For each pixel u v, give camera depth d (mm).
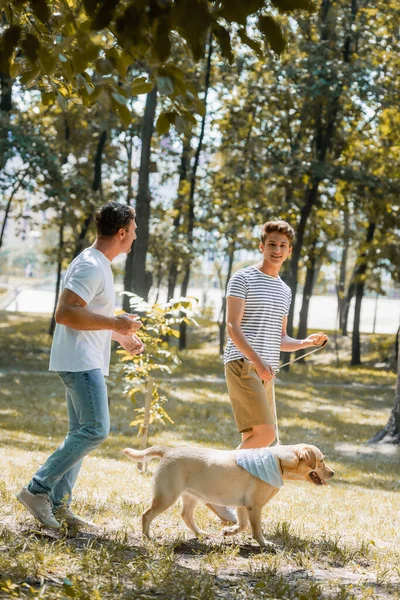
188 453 5320
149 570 4379
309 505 7902
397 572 4895
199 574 4438
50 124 36531
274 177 33844
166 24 3137
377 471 13492
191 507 5582
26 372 27656
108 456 12078
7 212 34906
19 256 121375
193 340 49781
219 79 35094
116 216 5570
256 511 5273
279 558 5008
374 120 34562
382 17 32656
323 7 31938
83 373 5340
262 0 3098
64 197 30219
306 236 38906
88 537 5164
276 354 6445
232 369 6320
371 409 24453
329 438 17750
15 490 6484
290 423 20031
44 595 3645
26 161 28641
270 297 6355
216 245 37969
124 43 3223
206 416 20219
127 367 10008
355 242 41750
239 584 4316
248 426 6254
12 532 5051
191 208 36562
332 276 63125
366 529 6590
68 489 5570
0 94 29469
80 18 4531
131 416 18766
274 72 31406
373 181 33312
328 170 32281
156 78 3896
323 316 71125
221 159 39344
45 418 17172
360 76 30562
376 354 43219
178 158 39688
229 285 6359
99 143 36656
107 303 5477
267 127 34812
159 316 9742
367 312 75938
